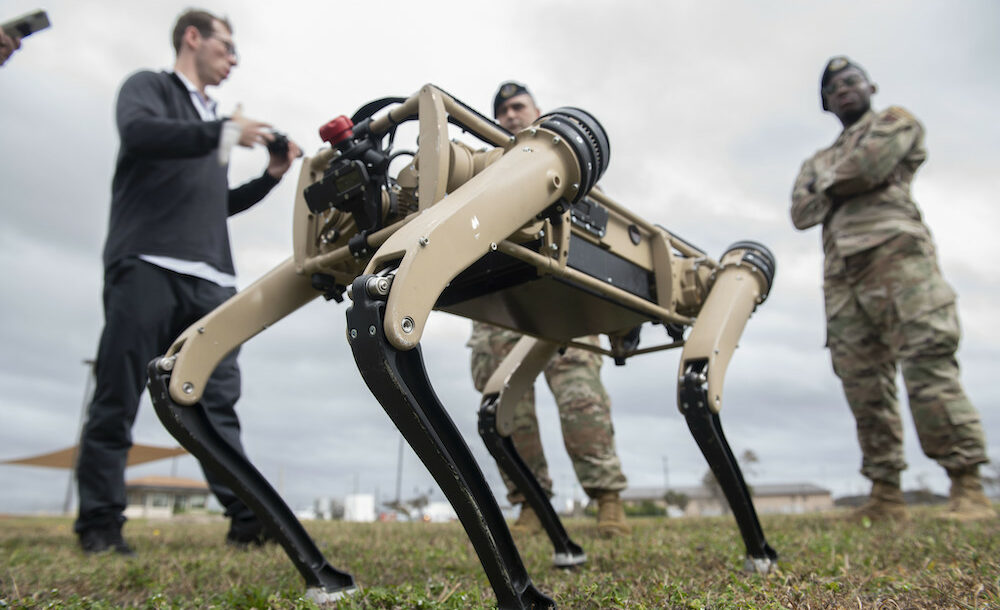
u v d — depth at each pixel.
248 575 2.11
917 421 3.74
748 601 1.38
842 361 4.15
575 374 3.63
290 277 1.92
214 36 3.65
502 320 2.05
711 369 1.92
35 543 3.54
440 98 1.57
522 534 3.58
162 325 3.21
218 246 3.41
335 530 4.37
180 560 2.52
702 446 1.92
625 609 1.39
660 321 2.17
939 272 3.90
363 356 1.16
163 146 2.82
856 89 4.32
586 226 1.79
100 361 3.13
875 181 3.90
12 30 2.68
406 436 1.19
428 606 1.47
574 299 1.93
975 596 1.38
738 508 1.95
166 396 1.67
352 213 1.66
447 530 4.21
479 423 2.21
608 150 1.65
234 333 1.81
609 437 3.56
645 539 2.96
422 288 1.21
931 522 3.31
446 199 1.41
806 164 4.56
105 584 1.97
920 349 3.72
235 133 2.55
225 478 1.71
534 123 1.63
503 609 1.30
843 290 4.19
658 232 2.12
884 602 1.38
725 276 2.19
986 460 3.61
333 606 1.58
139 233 3.19
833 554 1.97
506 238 1.54
